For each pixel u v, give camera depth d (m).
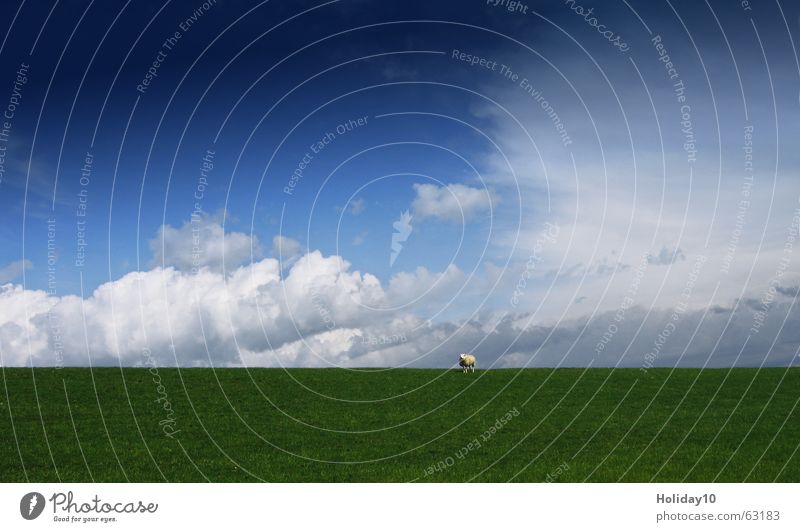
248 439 27.38
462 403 35.28
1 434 27.14
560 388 38.19
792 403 33.50
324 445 26.67
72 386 35.94
